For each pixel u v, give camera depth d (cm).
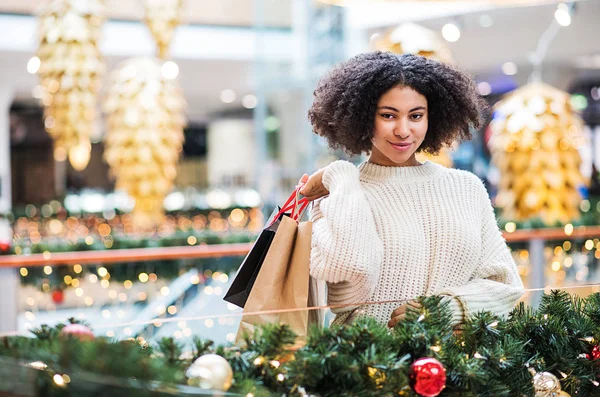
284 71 851
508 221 677
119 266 529
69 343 131
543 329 176
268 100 860
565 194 675
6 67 1107
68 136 630
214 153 1814
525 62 1170
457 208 206
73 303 539
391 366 146
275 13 852
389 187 206
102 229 1063
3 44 956
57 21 617
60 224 1080
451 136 215
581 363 177
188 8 996
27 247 584
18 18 957
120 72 741
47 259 481
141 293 533
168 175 738
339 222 190
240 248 517
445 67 211
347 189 196
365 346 150
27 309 521
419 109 202
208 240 636
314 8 838
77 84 618
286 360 145
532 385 165
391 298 200
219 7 1010
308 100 839
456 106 210
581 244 604
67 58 614
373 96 201
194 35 1038
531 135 666
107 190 1792
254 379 143
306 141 840
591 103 1449
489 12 925
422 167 211
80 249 597
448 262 201
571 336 178
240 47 1059
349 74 210
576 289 187
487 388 157
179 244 629
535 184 665
